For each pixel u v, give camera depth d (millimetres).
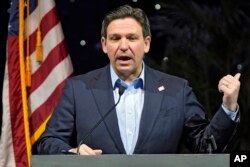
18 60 10445
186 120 7867
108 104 7824
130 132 7723
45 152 7719
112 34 7652
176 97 7922
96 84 8016
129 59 7684
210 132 7387
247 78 13141
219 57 13695
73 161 6113
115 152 7613
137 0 14297
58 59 10664
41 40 10680
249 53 13703
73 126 7949
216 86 13484
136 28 7648
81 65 14312
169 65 13438
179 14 13984
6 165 10188
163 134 7707
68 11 14398
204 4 14805
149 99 7848
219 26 13852
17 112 10305
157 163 6086
